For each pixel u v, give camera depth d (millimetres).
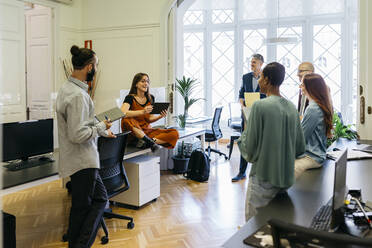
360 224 1812
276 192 2299
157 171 4750
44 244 3492
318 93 2777
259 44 9469
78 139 2711
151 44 6785
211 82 9969
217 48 9852
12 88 6121
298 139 2365
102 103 7277
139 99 4633
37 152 3803
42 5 6477
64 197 4988
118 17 7000
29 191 5254
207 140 7156
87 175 2863
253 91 5199
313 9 8891
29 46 7027
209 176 6105
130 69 6988
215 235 3680
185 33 10062
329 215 1865
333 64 8914
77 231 2936
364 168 2914
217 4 9414
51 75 6820
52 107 6848
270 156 2227
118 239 3596
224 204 4648
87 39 7281
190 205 4613
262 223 1789
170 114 6699
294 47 9211
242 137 2455
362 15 4246
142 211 4402
